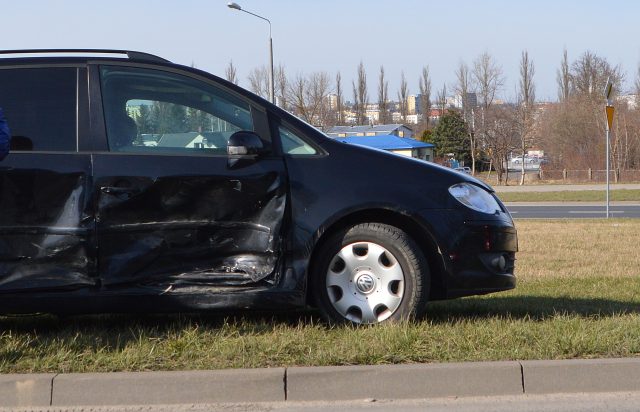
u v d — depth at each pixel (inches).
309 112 1988.2
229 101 215.3
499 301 278.8
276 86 2036.2
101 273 203.2
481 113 2240.4
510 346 190.9
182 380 172.4
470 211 213.8
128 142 209.5
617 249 517.3
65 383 171.8
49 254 202.2
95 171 204.4
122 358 181.8
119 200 203.6
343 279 210.7
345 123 2837.1
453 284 212.1
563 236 612.7
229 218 206.7
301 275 206.5
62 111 209.9
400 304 209.6
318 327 209.2
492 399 174.4
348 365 180.7
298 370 175.0
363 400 174.1
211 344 194.4
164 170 205.6
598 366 178.9
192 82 215.3
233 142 203.5
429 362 182.1
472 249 212.5
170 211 205.5
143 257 203.9
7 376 172.9
